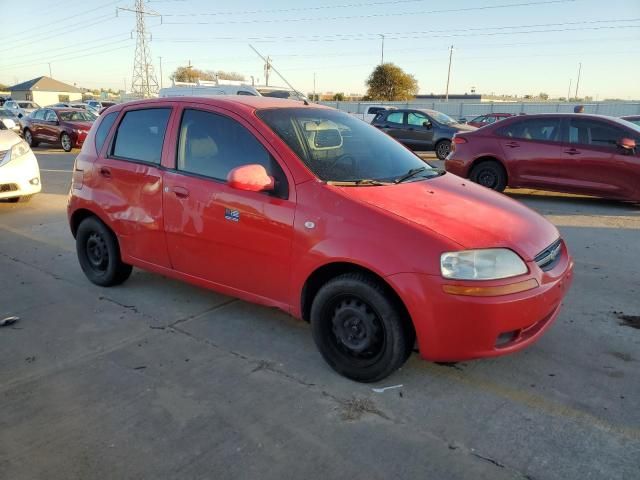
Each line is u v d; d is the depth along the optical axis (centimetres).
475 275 284
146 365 349
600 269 529
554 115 863
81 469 252
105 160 457
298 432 277
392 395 311
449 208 328
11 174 812
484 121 2653
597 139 817
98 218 473
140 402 306
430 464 253
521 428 279
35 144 2025
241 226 356
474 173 934
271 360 355
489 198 368
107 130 468
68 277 520
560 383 323
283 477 245
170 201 400
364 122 452
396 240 294
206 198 376
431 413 293
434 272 284
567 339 380
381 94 6575
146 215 422
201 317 423
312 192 327
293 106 409
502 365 345
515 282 290
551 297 308
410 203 324
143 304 451
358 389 318
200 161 388
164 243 414
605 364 346
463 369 340
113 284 486
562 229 688
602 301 448
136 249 439
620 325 403
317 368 344
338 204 316
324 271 330
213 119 387
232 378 332
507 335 301
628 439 270
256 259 354
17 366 349
